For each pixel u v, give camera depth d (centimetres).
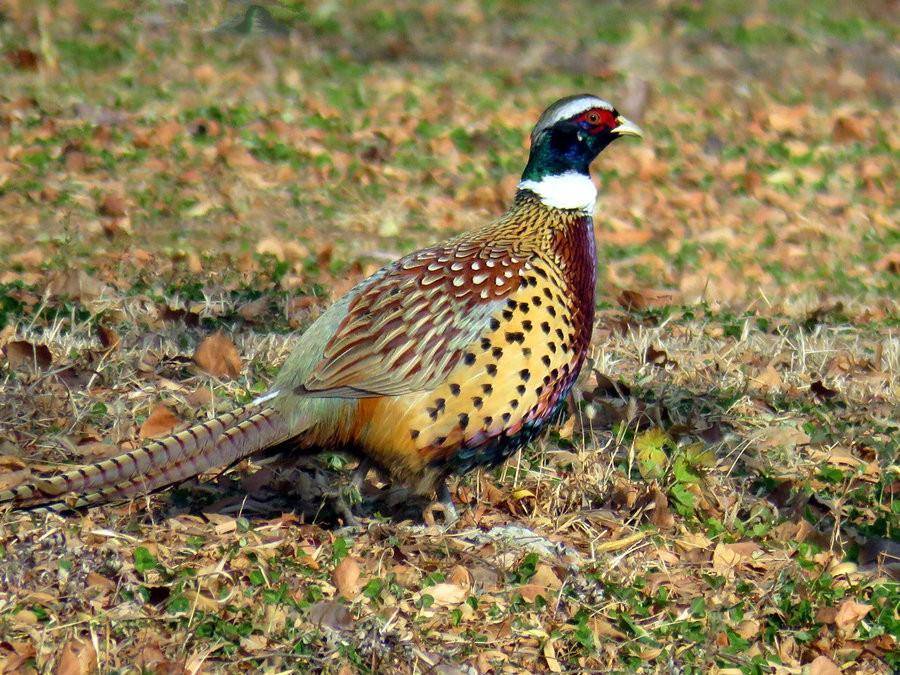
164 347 1116
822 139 2216
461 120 2162
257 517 871
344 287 1409
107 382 1035
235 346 1115
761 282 1586
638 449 962
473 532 861
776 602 813
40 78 2145
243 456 796
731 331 1337
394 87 2325
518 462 951
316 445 820
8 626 702
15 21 2405
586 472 951
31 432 938
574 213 862
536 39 2728
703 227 1783
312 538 846
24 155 1773
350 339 800
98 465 775
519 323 810
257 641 717
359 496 848
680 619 782
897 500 964
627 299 1444
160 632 718
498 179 1906
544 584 810
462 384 798
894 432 1085
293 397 805
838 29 2884
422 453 805
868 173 2047
